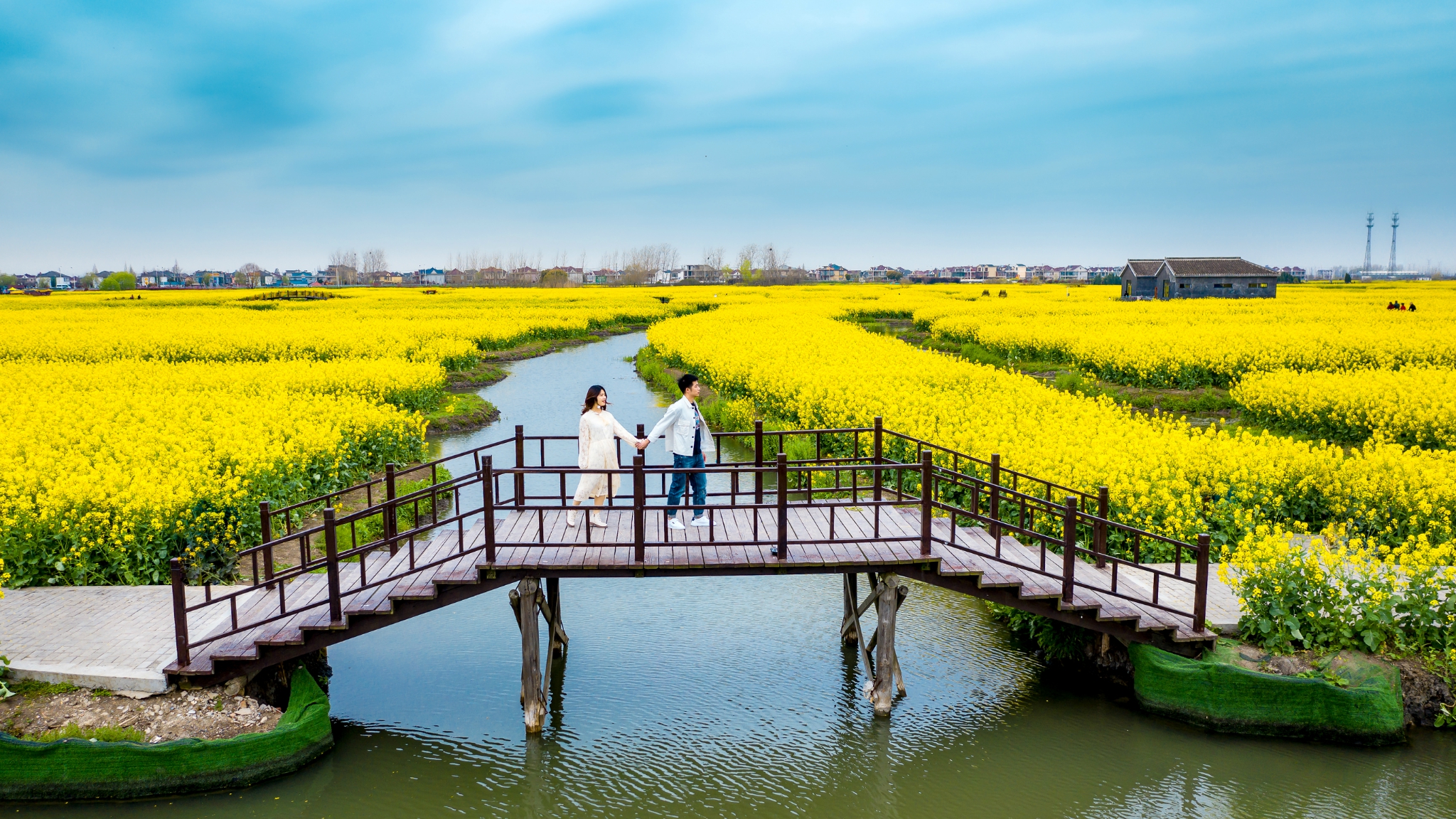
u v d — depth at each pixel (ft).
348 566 34.14
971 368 83.15
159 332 137.69
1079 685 33.37
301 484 49.67
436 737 30.53
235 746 26.89
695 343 112.37
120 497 38.99
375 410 64.13
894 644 31.58
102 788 26.00
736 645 37.32
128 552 38.60
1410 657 30.19
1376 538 40.55
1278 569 31.01
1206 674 29.53
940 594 42.45
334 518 28.55
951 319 160.25
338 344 117.08
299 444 53.11
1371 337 103.71
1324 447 61.62
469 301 285.84
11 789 25.76
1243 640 31.30
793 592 42.80
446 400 91.09
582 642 37.60
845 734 30.76
